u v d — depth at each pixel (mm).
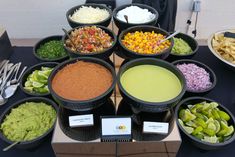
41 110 950
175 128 808
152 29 1142
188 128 896
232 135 867
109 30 1131
